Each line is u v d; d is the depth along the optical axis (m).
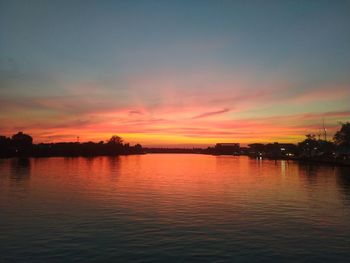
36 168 116.19
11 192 54.97
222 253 23.97
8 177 81.12
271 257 23.22
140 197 50.50
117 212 38.22
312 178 85.31
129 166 144.88
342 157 162.25
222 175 97.00
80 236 28.08
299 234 29.02
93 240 26.94
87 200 47.06
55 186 64.19
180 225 32.06
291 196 52.06
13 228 30.67
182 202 45.72
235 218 35.31
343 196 52.00
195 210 39.75
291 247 25.39
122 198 49.34
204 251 24.38
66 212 38.12
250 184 70.81
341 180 79.19
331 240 27.25
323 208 41.41
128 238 27.52
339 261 22.55
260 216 36.41
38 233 28.95
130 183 71.69
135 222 33.25
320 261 22.55
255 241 26.86
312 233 29.38
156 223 32.84
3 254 23.64
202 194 54.34
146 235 28.45
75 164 149.38
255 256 23.41
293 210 40.00
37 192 55.25
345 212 38.84
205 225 32.12
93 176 88.31
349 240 27.25
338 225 32.31
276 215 37.00
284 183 72.81
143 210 39.56
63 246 25.39
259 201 46.91
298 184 70.50
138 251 24.31
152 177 88.31
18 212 38.03
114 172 105.00
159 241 26.72
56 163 155.62
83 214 37.03
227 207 41.84
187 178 85.88
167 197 50.59
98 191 57.31
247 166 154.00
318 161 170.50
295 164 167.38
